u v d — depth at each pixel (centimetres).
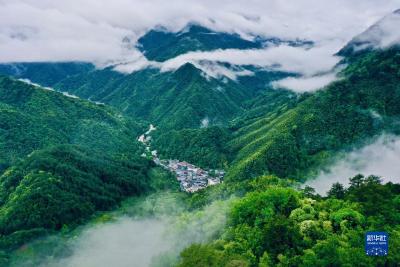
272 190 11531
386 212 10281
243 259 8869
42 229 18762
